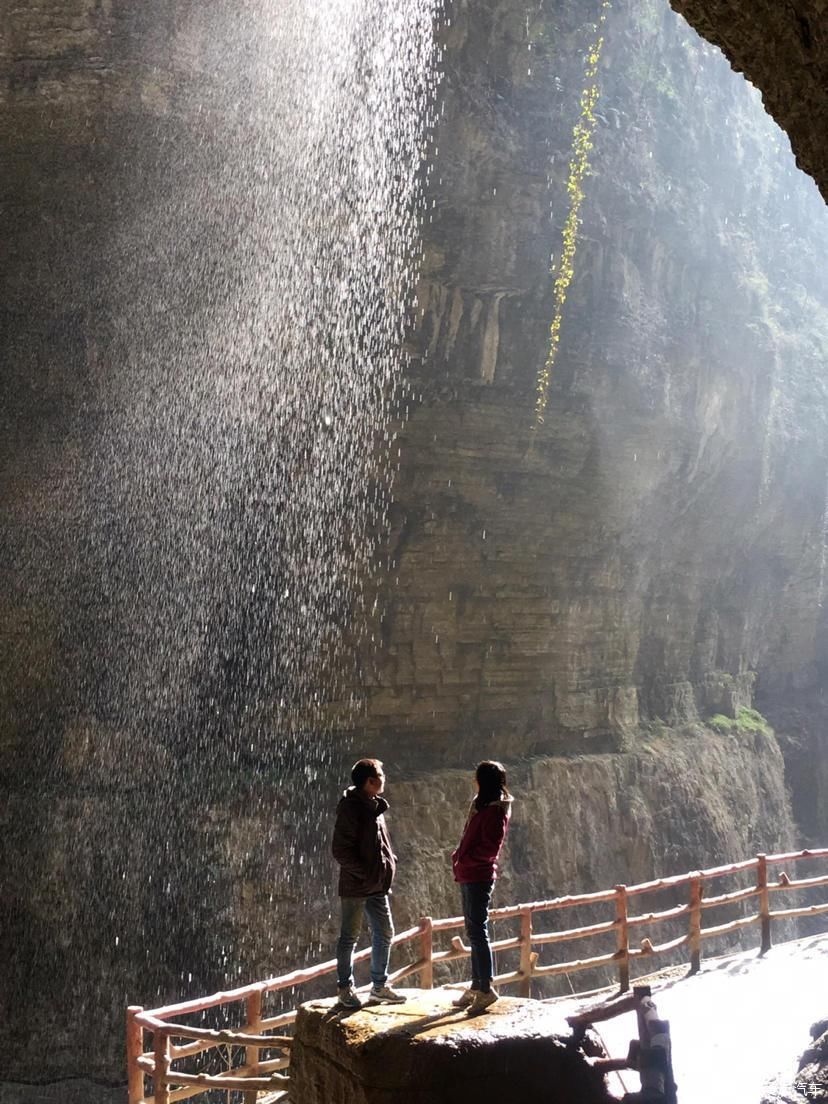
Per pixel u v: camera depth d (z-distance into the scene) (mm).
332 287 21859
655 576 31453
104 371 21094
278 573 23250
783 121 6262
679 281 27891
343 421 22984
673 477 29656
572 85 23516
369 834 6285
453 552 24984
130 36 19016
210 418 21984
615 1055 8484
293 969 22141
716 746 33094
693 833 30031
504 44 22250
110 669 21969
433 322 23047
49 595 21516
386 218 21734
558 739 27891
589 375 25562
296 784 23359
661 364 27203
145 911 21344
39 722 21422
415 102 21391
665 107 27047
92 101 18953
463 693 25688
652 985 10805
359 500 23672
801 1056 7383
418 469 24062
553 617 27234
